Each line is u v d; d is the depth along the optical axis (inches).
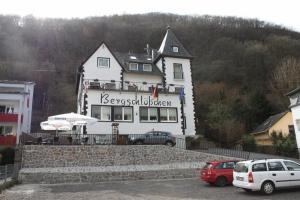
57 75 3016.7
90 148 858.1
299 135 1167.0
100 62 1368.1
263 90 2386.8
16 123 1341.0
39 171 745.6
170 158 923.4
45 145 826.2
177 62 1510.8
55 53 3211.1
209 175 657.0
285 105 2053.4
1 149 907.4
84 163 842.8
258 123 1898.4
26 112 1537.9
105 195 545.6
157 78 1472.7
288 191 541.0
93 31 3444.9
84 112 1129.4
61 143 892.0
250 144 1369.3
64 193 571.8
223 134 1616.6
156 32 3324.3
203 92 2329.0
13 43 3102.9
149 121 1203.2
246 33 3449.8
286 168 541.6
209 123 1717.5
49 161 816.3
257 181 519.8
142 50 3129.9
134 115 1184.8
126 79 1414.9
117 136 1002.7
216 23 3705.7
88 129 1116.5
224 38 3223.4
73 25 3511.3
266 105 1950.1
